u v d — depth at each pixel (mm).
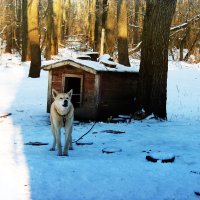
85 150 8406
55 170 6449
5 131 11078
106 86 13203
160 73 12758
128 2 40438
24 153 7922
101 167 6672
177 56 33750
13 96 18484
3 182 5750
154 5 12625
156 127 11477
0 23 43344
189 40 34531
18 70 25828
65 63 13430
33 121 13148
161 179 6051
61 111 7832
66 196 5297
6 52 35344
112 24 26859
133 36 35688
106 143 9156
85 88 13266
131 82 14086
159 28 12609
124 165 6824
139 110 13016
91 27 39750
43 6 45312
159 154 7332
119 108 13711
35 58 23547
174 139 9609
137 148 8562
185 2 36875
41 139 9773
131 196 5348
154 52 12711
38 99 17984
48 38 29875
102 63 13672
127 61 23109
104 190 5543
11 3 40844
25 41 29781
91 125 12164
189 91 20594
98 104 12969
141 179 6035
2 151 8055
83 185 5734
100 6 30500
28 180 5895
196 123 12422
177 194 5438
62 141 9594
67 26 49812
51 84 14336
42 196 5262
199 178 6105
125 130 11008
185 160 7273
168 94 19828
